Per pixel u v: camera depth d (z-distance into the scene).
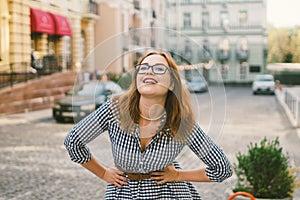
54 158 10.09
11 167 9.15
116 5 38.34
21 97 21.19
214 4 56.69
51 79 24.58
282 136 13.73
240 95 35.47
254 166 6.07
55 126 15.88
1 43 24.34
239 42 56.81
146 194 2.77
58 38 31.56
